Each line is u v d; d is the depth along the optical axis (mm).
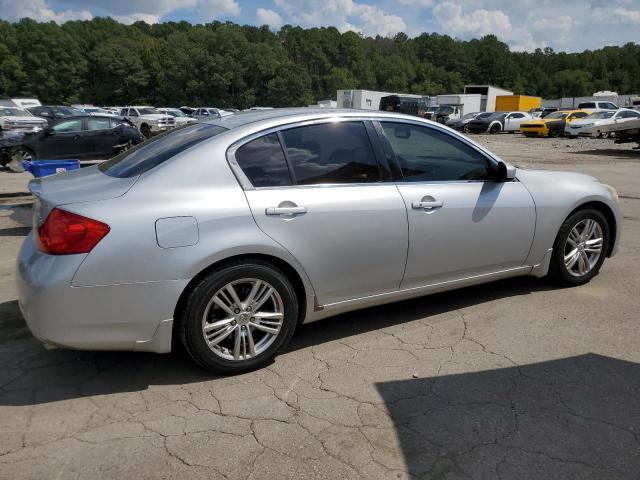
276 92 101625
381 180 3787
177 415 2992
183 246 3102
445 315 4301
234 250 3211
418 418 2943
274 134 3521
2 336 3967
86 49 114625
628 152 20875
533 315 4254
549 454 2637
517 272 4488
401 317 4281
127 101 106312
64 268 2932
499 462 2584
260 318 3412
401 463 2588
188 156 3297
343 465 2578
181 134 3746
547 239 4516
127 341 3100
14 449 2699
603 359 3561
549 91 137875
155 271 3055
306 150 3592
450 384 3281
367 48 163750
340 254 3578
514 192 4309
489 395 3154
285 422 2920
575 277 4801
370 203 3654
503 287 4883
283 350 3756
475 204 4082
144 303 3064
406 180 3887
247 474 2521
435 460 2607
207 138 3439
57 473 2529
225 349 3369
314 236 3467
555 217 4504
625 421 2893
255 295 3375
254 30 140375
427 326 4105
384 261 3748
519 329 4016
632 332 3941
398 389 3234
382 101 44531
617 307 4395
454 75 141000
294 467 2568
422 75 142375
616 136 20453
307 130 3635
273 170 3457
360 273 3689
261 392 3221
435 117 42500
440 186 3988
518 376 3359
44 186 3393
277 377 3393
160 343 3166
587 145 24797
